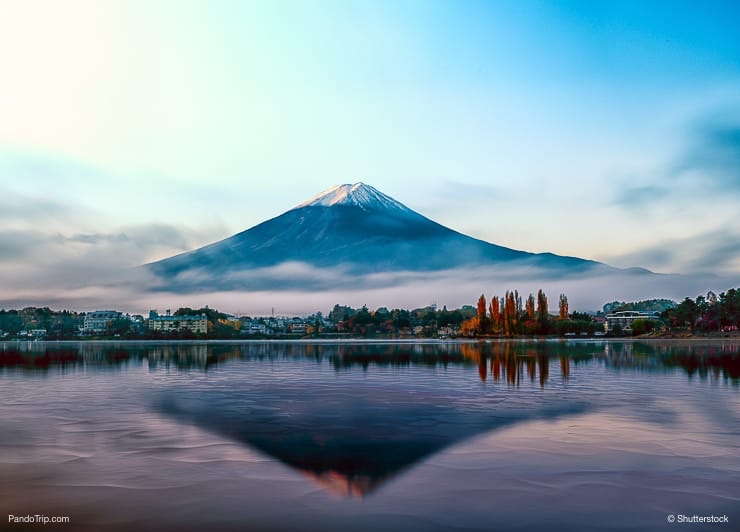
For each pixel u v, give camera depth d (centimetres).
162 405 3050
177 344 18238
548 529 1257
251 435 2217
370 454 1894
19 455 1881
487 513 1349
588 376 4606
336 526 1277
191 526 1279
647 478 1598
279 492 1505
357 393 3566
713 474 1633
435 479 1608
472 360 6981
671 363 6188
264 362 7125
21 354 10038
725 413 2642
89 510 1373
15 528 1265
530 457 1833
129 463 1784
